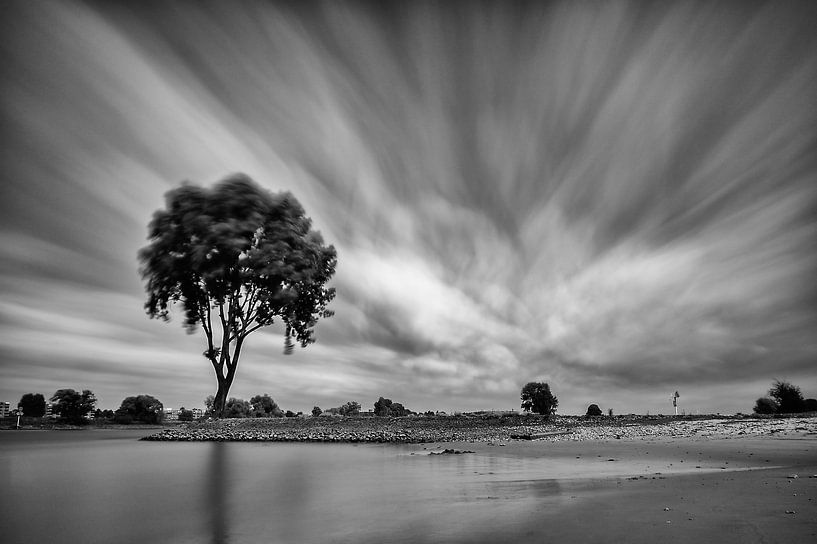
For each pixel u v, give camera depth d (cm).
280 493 904
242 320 4191
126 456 1828
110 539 570
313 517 676
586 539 515
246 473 1253
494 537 535
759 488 845
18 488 993
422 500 801
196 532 598
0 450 2133
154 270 3991
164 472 1277
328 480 1091
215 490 952
